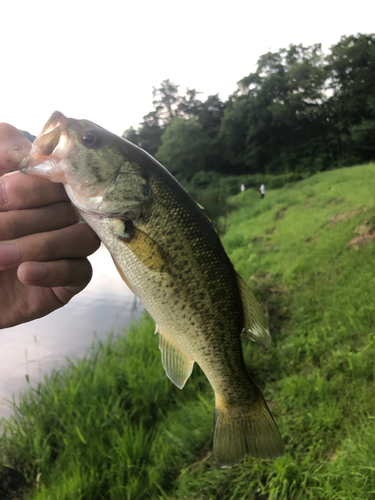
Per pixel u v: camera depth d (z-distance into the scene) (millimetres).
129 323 1293
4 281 246
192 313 308
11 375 987
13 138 244
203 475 541
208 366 324
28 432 707
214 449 325
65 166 267
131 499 552
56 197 223
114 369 874
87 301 1688
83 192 274
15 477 639
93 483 571
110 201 281
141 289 295
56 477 609
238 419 333
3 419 719
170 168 9844
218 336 320
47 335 1275
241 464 522
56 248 216
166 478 583
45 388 831
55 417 736
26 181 215
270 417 329
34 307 247
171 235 297
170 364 313
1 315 243
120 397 778
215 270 312
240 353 335
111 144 283
